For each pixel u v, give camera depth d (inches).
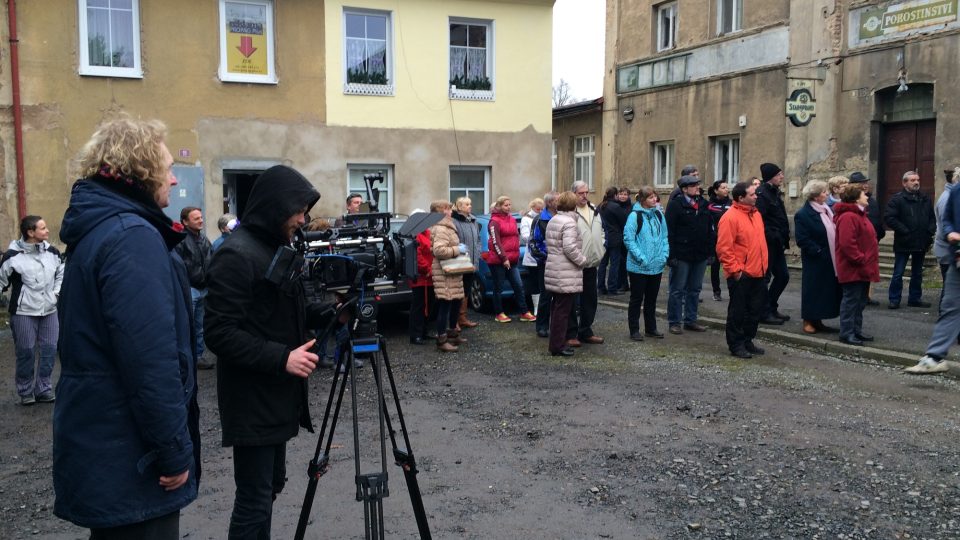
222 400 131.9
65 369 105.4
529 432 245.3
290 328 135.4
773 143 703.7
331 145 639.8
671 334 406.3
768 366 330.0
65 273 105.9
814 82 662.5
